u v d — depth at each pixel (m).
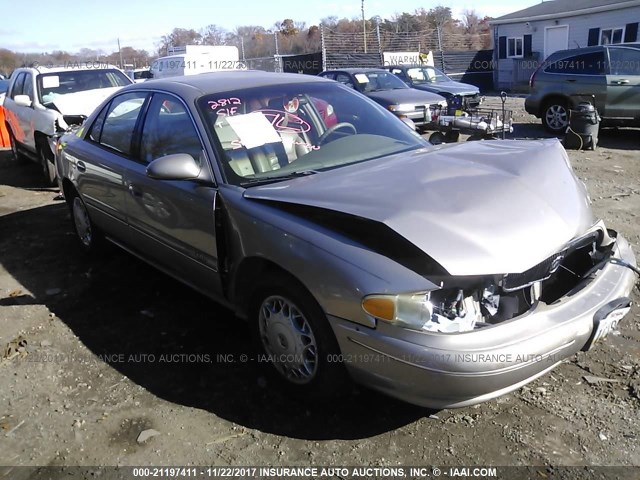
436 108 12.01
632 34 22.44
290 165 3.51
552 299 2.83
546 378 3.30
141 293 4.62
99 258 5.39
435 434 2.90
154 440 2.94
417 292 2.47
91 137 4.95
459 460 2.72
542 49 26.27
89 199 4.92
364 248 2.66
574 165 8.91
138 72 26.73
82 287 4.78
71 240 6.02
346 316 2.65
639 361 3.42
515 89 26.56
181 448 2.88
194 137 3.61
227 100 3.75
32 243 5.98
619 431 2.85
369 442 2.87
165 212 3.79
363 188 2.96
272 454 2.81
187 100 3.76
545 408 3.05
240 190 3.27
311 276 2.76
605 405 3.04
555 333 2.60
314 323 2.84
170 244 3.88
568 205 2.99
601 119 11.16
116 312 4.31
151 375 3.49
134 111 4.37
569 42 25.03
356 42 29.80
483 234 2.60
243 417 3.08
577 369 3.37
